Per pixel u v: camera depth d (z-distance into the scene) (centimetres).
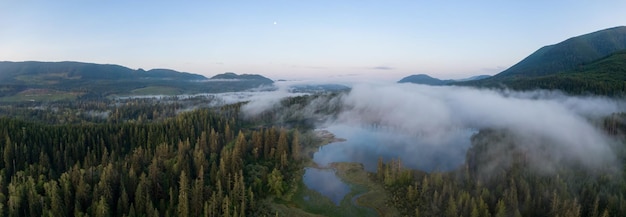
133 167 14388
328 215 14350
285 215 14050
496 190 13812
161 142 19900
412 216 13625
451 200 12556
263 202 14712
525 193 13300
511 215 12381
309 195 16162
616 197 12212
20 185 12012
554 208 11981
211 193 13250
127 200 11875
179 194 12825
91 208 11425
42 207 11200
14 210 11119
